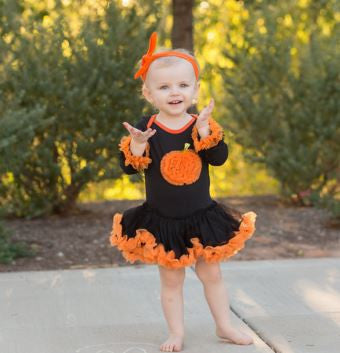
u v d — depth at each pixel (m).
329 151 8.49
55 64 7.63
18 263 6.18
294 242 6.90
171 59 3.83
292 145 8.59
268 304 4.79
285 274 5.59
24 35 7.59
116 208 8.73
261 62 8.55
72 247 6.73
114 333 4.24
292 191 8.73
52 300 4.96
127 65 7.62
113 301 4.92
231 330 4.01
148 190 3.93
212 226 3.86
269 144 8.71
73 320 4.51
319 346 3.96
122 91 7.61
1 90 7.23
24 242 6.89
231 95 8.81
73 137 7.76
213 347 3.97
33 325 4.41
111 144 7.66
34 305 4.85
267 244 6.80
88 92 7.64
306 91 8.50
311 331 4.22
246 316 4.52
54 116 7.58
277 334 4.17
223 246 3.82
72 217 8.12
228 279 5.45
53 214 8.26
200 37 11.17
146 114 7.71
